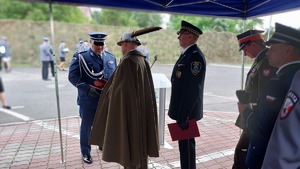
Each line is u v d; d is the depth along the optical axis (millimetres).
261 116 1411
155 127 2404
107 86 2381
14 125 4992
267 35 3275
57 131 4633
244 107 1707
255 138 1543
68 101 5160
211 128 4824
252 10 3463
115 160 2244
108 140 2227
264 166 1254
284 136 1169
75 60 2945
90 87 2869
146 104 2340
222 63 14102
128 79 2164
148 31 2191
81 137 3172
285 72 1337
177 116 2443
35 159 3385
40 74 8203
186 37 2441
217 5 3471
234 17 3609
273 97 1332
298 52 1309
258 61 2217
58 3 2490
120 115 2189
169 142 4051
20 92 7180
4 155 3523
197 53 2385
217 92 8875
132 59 2205
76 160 3340
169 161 3336
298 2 2756
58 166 3164
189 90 2338
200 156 3498
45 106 6336
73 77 2902
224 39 13711
